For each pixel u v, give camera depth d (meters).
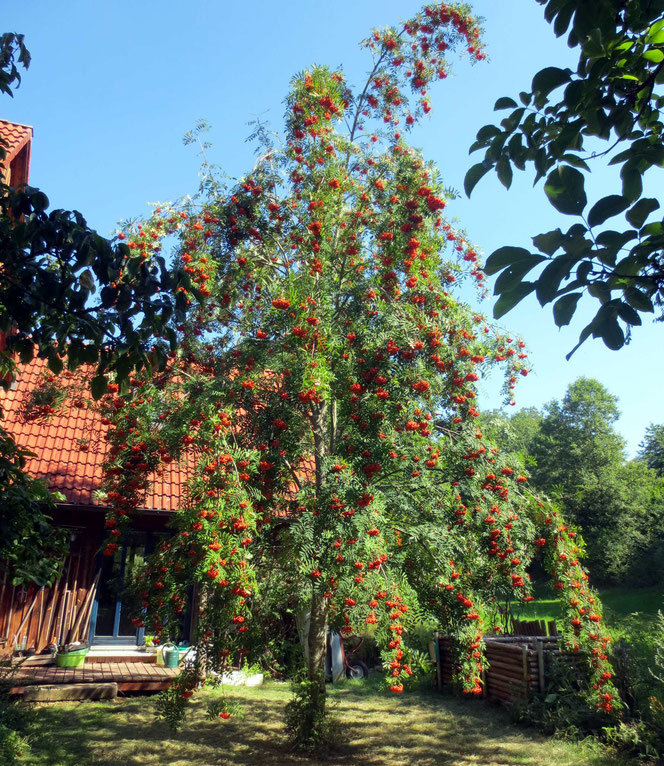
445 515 7.17
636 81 1.81
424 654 6.88
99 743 7.22
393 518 7.13
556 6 1.72
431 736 7.98
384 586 6.47
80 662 9.88
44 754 6.70
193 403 6.93
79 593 10.42
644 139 1.69
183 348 7.84
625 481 32.16
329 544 6.10
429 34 8.48
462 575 7.23
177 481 10.95
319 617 7.82
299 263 8.29
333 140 8.15
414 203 7.31
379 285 7.54
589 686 7.95
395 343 6.51
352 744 7.63
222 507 5.87
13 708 7.60
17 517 4.07
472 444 7.05
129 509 7.25
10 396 11.10
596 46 1.65
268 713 8.92
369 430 6.43
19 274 3.14
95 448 10.75
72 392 7.94
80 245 2.96
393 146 8.16
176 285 3.25
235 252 8.24
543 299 1.57
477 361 7.18
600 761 6.82
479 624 7.27
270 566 7.56
